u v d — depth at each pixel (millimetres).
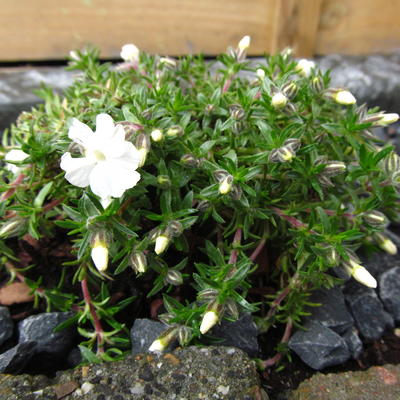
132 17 248
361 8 273
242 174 119
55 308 142
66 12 241
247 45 152
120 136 106
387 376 120
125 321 140
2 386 108
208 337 123
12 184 131
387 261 165
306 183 128
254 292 147
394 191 133
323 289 147
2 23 237
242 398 106
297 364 136
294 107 128
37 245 147
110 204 112
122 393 106
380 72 267
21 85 239
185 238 126
